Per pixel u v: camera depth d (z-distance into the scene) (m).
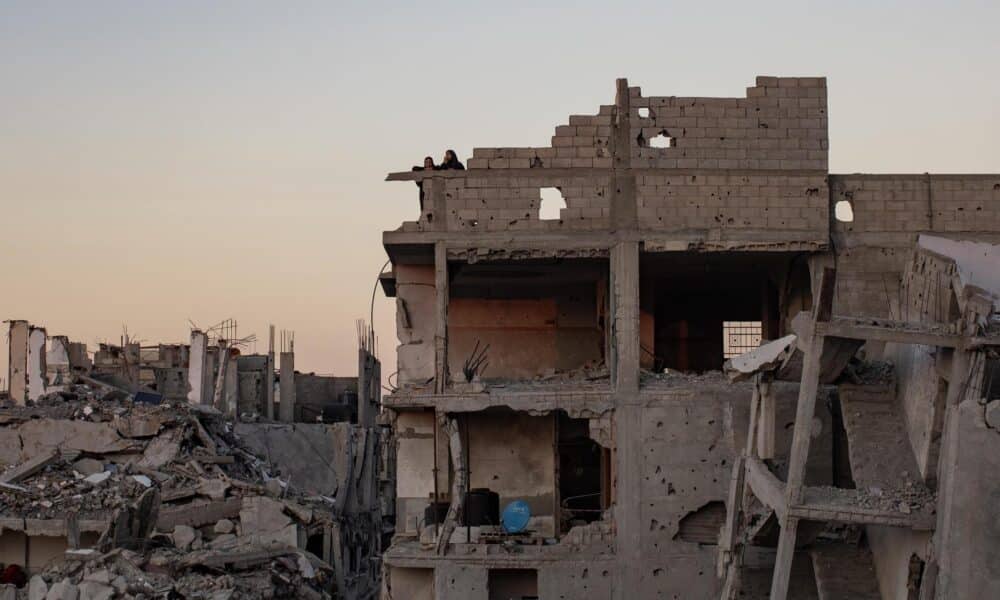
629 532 38.19
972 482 24.56
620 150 39.31
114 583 40.62
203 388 63.53
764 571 33.72
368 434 65.56
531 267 42.16
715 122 39.34
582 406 38.62
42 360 61.97
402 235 39.09
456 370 45.34
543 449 41.72
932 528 26.00
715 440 38.34
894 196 39.56
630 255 38.88
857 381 31.98
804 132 39.38
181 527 48.22
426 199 39.22
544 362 45.47
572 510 41.41
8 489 49.31
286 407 70.06
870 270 39.38
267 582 43.72
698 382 39.56
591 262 41.31
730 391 38.38
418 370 42.25
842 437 35.91
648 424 38.50
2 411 54.94
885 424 30.97
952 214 39.53
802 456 26.91
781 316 42.53
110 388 60.53
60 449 52.66
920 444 29.45
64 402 57.31
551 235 39.06
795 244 38.91
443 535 37.94
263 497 50.75
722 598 33.22
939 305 30.27
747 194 39.09
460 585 37.66
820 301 27.00
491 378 44.22
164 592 40.31
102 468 52.44
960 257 30.69
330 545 52.81
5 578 47.84
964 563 24.53
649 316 44.72
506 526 39.09
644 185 39.16
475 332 45.56
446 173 39.31
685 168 39.19
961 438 24.75
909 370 30.86
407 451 41.69
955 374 26.31
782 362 31.44
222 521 50.25
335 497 60.53
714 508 38.44
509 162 39.38
